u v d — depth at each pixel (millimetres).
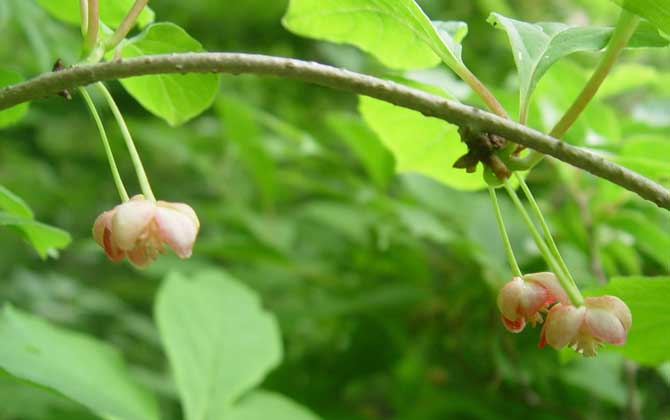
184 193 799
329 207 508
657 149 365
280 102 788
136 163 287
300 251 557
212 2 870
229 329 383
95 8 282
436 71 416
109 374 359
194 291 388
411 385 473
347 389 517
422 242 475
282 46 883
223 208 571
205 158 637
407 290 442
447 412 450
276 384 477
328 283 501
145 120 767
